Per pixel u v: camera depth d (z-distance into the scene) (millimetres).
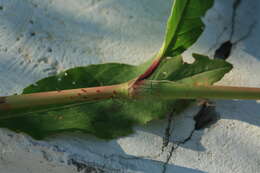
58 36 371
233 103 358
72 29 375
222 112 355
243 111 357
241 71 371
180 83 324
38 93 326
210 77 343
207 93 323
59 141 338
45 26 373
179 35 330
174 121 349
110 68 348
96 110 340
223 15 389
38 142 337
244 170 341
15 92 350
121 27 380
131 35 377
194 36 332
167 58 354
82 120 338
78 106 337
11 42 365
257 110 358
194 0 321
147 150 341
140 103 343
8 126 332
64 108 336
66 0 385
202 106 354
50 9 380
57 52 366
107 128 340
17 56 361
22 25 372
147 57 370
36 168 339
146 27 382
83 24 377
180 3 320
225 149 345
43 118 335
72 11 381
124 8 386
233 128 351
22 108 328
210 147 345
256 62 375
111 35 376
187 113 352
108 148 340
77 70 345
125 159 338
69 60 364
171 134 346
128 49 372
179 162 340
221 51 377
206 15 388
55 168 337
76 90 327
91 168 336
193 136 347
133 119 341
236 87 326
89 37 373
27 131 333
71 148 338
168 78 344
